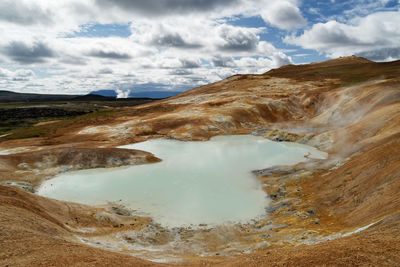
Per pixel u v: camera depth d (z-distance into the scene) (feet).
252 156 152.46
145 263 45.21
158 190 108.68
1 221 49.26
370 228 49.75
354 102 200.13
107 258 43.39
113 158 142.00
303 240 62.18
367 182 79.92
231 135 214.48
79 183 116.67
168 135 207.21
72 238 56.95
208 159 149.28
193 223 82.07
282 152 157.28
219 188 109.70
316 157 139.64
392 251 35.14
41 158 135.44
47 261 39.37
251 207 92.43
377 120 143.23
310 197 92.17
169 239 71.97
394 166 75.31
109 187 112.27
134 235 70.90
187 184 114.62
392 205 58.34
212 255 60.39
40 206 69.97
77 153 140.97
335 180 95.81
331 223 70.95
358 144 127.95
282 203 92.89
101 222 75.87
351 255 35.88
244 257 47.47
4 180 109.81
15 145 181.68
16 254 40.45
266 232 73.26
